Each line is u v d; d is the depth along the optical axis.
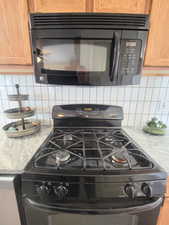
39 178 0.60
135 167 0.65
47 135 1.06
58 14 0.71
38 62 0.80
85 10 0.78
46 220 0.68
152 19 0.78
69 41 0.76
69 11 0.78
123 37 0.73
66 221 0.71
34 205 0.62
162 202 0.66
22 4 0.77
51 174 0.60
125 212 0.60
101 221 0.70
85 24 0.71
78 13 0.70
